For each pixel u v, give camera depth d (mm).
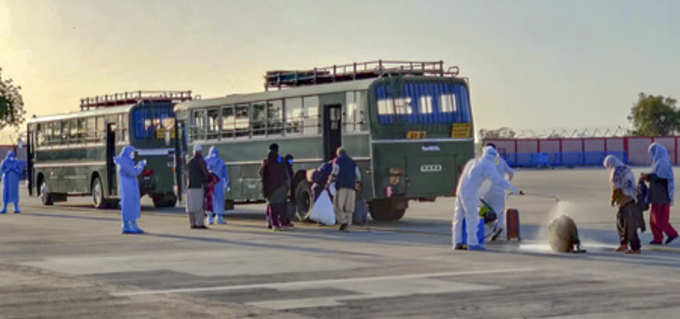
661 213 26500
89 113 52688
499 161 28750
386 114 34938
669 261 22391
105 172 51125
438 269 21031
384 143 34781
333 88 36062
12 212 48562
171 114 50312
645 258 23094
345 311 15281
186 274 20609
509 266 21484
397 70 36250
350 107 35531
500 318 14469
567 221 24484
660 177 26438
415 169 35344
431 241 28625
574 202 50000
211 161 37562
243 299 16750
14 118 125125
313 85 37094
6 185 47688
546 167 140500
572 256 23672
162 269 21625
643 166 137250
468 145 36531
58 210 50500
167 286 18625
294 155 37875
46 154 57156
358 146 35250
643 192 26578
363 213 35406
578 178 89125
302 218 37250
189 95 52062
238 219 41031
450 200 57469
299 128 37625
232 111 41406
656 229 26594
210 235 31828
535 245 26844
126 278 19984
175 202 52375
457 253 24719
